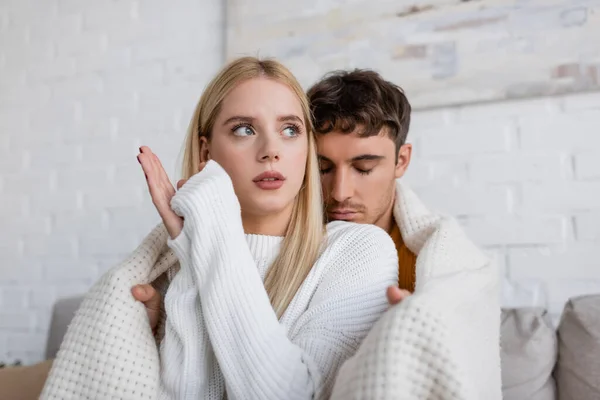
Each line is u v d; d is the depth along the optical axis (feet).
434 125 4.80
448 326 1.73
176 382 2.13
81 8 6.37
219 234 2.18
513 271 4.49
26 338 6.11
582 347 3.26
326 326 2.22
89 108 6.19
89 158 6.13
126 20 6.15
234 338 2.05
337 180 3.12
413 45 4.83
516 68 4.52
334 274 2.40
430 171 4.78
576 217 4.39
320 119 3.11
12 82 6.57
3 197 6.44
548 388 3.34
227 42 5.49
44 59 6.46
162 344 2.26
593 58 4.33
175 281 2.27
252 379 2.00
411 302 1.75
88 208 6.05
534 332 3.43
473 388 1.69
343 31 5.06
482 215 4.61
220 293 2.08
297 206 2.65
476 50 4.64
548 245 4.43
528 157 4.53
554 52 4.43
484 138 4.66
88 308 2.25
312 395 2.06
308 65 5.15
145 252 2.42
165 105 5.86
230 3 5.52
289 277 2.49
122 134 6.01
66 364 2.19
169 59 5.89
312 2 5.19
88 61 6.26
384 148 3.16
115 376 2.11
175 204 2.26
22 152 6.44
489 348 2.15
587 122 4.42
